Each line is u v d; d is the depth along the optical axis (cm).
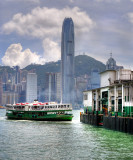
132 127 6384
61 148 5022
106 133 7000
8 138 6284
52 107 11381
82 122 10681
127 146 5166
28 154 4531
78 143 5544
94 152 4666
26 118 11938
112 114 8012
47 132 7406
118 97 7794
